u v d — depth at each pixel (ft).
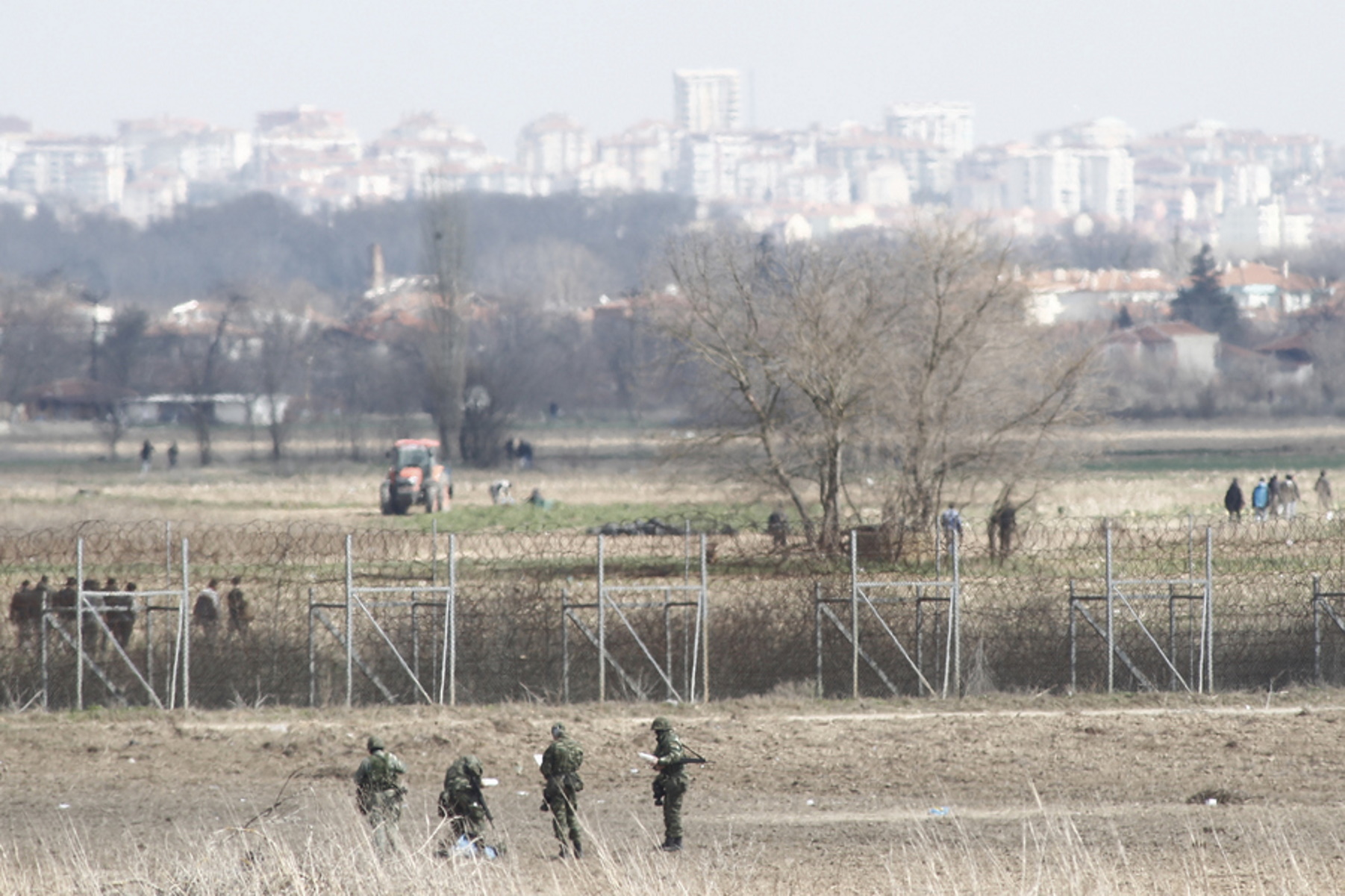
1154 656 313.32
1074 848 194.90
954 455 477.36
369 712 287.48
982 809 223.92
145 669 303.07
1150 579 304.71
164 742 267.39
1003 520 395.14
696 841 208.54
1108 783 238.48
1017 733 271.08
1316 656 306.76
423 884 175.73
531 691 301.63
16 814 225.56
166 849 200.64
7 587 359.05
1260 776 240.94
